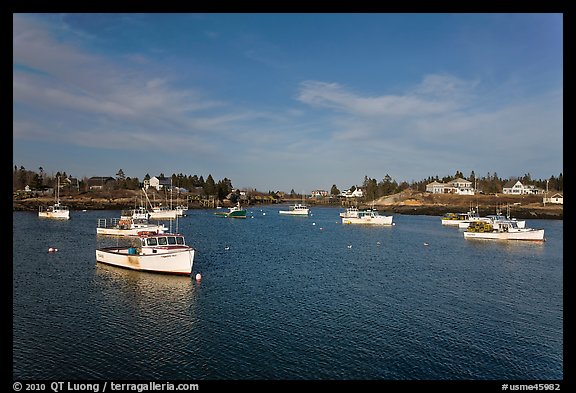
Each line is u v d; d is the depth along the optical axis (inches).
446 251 2425.0
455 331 1037.8
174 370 817.5
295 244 2682.1
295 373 814.5
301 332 1021.2
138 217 3961.6
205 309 1192.2
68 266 1744.6
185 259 1547.7
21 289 1369.3
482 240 2979.8
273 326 1061.1
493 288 1476.4
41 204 6013.8
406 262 2022.6
